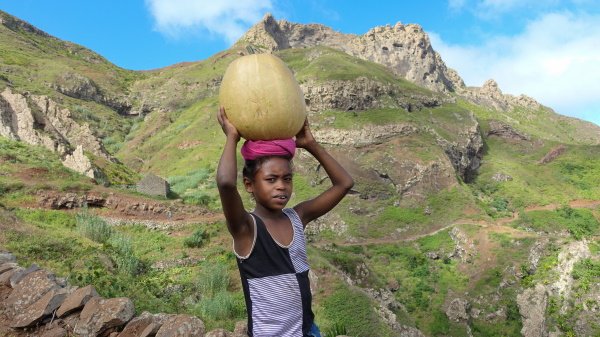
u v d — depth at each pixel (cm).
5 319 643
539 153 12056
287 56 14425
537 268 5741
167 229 3222
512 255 6100
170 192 4341
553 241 6122
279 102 252
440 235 7069
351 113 9625
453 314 5191
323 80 9994
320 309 2481
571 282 5222
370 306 2647
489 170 10788
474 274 6009
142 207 3434
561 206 8862
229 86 258
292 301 246
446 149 9619
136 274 2173
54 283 699
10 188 3089
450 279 5978
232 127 256
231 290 2350
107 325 601
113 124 11688
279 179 254
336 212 7569
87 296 650
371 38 19775
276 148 254
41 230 2042
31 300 662
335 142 9025
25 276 727
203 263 2614
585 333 4678
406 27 19850
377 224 7456
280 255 248
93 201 3312
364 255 6538
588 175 10556
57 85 11569
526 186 10081
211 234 3103
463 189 8400
